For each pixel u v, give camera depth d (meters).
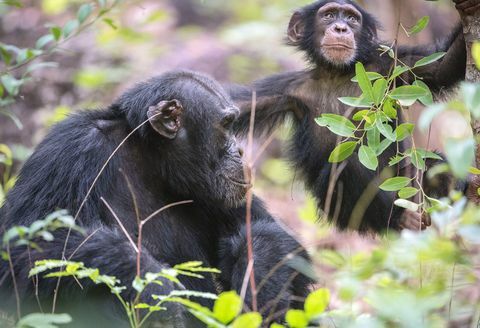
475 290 9.82
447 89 13.23
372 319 7.69
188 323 10.98
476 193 11.26
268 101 14.64
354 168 13.65
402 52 13.77
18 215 10.46
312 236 17.52
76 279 9.49
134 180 11.31
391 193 13.48
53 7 22.72
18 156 19.34
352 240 17.14
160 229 11.33
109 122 11.48
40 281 9.96
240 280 10.96
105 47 25.44
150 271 9.77
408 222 12.73
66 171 10.65
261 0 33.38
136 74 25.55
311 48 14.56
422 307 6.84
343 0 14.53
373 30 14.53
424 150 10.85
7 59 13.08
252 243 11.17
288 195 22.45
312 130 14.33
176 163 11.40
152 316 9.54
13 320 10.49
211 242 11.98
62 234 10.14
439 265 8.38
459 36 12.41
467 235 7.14
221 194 11.48
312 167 14.33
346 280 7.34
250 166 11.75
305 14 14.95
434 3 27.31
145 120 11.28
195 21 33.53
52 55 24.75
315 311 7.40
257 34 29.31
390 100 10.76
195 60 27.88
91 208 10.57
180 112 11.32
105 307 10.09
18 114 23.05
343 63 13.92
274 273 10.81
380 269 7.98
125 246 9.98
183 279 11.27
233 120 11.66
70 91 24.16
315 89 14.49
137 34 25.22
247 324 7.47
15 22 25.12
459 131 22.14
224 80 27.41
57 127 11.33
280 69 28.25
